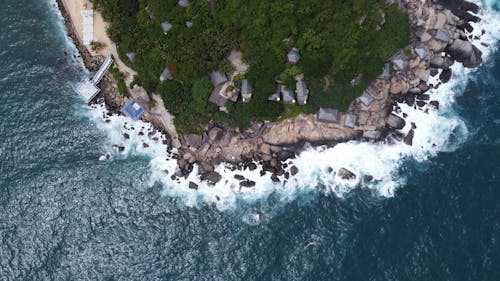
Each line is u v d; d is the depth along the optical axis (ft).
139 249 240.73
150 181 261.03
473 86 265.34
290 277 230.27
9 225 247.09
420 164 253.03
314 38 237.25
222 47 246.27
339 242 236.84
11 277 236.22
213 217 249.75
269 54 242.78
